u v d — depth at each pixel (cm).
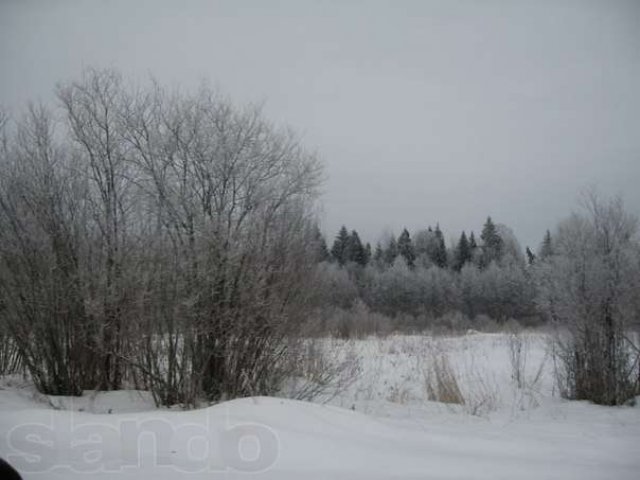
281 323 825
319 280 915
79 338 898
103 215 966
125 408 793
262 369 817
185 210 870
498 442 632
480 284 4484
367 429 628
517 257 6122
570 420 871
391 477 475
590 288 1098
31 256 903
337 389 898
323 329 945
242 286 796
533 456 585
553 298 1188
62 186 959
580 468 540
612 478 512
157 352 805
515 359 1499
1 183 936
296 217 886
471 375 1324
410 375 1259
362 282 4566
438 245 6425
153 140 979
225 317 786
